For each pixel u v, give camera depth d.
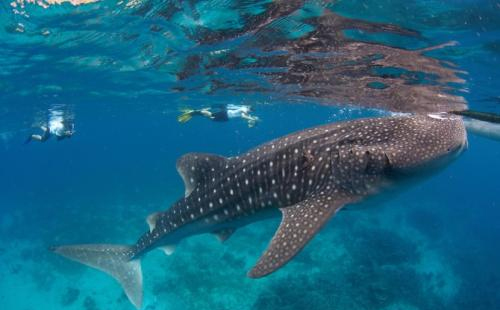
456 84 12.41
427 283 22.34
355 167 4.89
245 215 6.03
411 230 31.31
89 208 35.59
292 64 13.15
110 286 21.38
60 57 13.73
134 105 30.12
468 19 7.40
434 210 40.50
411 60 10.78
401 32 8.55
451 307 20.81
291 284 18.09
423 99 15.13
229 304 17.91
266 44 10.88
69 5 9.10
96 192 43.59
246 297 18.33
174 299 18.84
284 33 9.70
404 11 7.38
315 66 13.08
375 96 16.59
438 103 15.26
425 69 11.43
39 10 9.30
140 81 19.14
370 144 4.93
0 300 21.81
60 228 30.09
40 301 21.28
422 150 4.68
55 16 9.68
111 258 8.29
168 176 50.75
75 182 55.50
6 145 58.88
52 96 21.33
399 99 16.11
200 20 9.47
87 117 36.81
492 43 8.45
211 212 6.38
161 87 20.89
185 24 9.90
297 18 8.52
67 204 38.31
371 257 22.22
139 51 13.07
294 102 24.94
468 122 13.54
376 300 17.64
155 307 18.69
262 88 19.14
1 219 38.31
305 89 18.03
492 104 14.27
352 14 7.88
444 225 35.16
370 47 10.06
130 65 15.36
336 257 22.69
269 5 8.05
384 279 19.53
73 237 27.83
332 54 11.26
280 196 5.51
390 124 5.16
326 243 24.75
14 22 9.96
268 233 25.05
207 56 13.11
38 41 11.65
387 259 22.34
